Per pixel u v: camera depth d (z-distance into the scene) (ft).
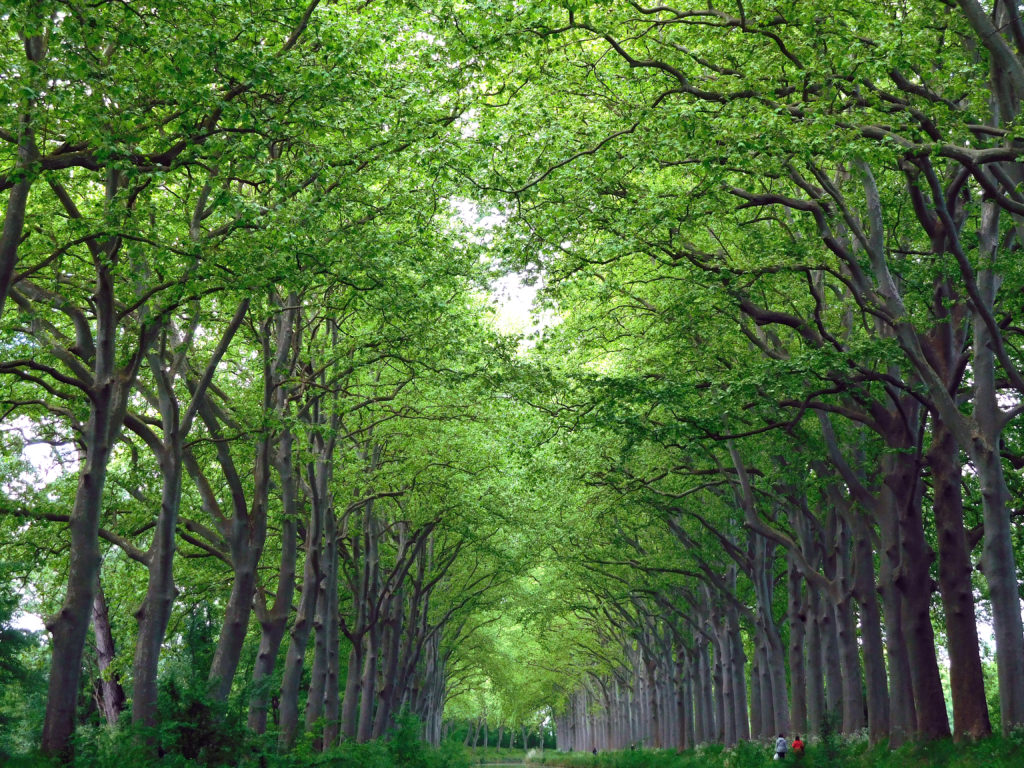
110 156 47.03
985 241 63.62
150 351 61.31
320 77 52.01
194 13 48.65
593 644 262.47
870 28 53.36
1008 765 50.57
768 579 115.96
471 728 433.48
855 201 70.64
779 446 84.69
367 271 64.28
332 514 99.14
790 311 82.64
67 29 44.37
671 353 87.81
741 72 58.03
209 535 72.54
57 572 96.78
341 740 98.63
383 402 101.30
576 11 55.93
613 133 63.31
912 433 72.18
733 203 70.38
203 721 52.90
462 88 60.03
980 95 54.75
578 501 121.19
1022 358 77.82
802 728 107.86
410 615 147.95
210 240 55.52
